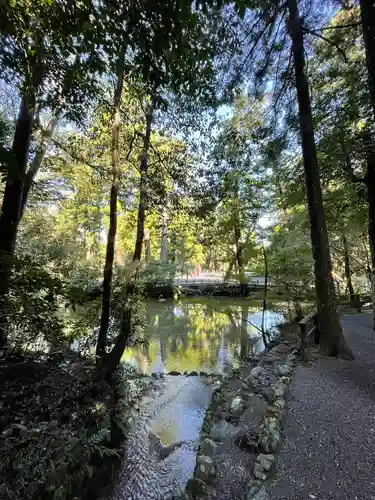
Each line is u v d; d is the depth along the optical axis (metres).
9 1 1.62
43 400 3.00
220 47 3.20
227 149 6.21
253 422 2.62
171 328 7.57
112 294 4.49
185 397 3.58
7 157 2.02
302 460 1.85
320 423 2.28
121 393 3.54
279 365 4.00
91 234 12.90
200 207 5.92
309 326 4.88
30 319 3.09
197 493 1.80
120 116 4.54
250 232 7.53
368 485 1.59
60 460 1.99
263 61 5.00
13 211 3.85
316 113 5.39
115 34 1.60
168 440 2.67
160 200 5.36
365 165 5.30
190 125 5.32
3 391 2.98
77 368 3.78
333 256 10.40
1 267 2.80
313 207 4.13
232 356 5.39
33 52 1.97
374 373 3.29
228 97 5.12
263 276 7.46
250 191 7.27
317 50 5.00
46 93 2.85
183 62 1.90
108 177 5.36
